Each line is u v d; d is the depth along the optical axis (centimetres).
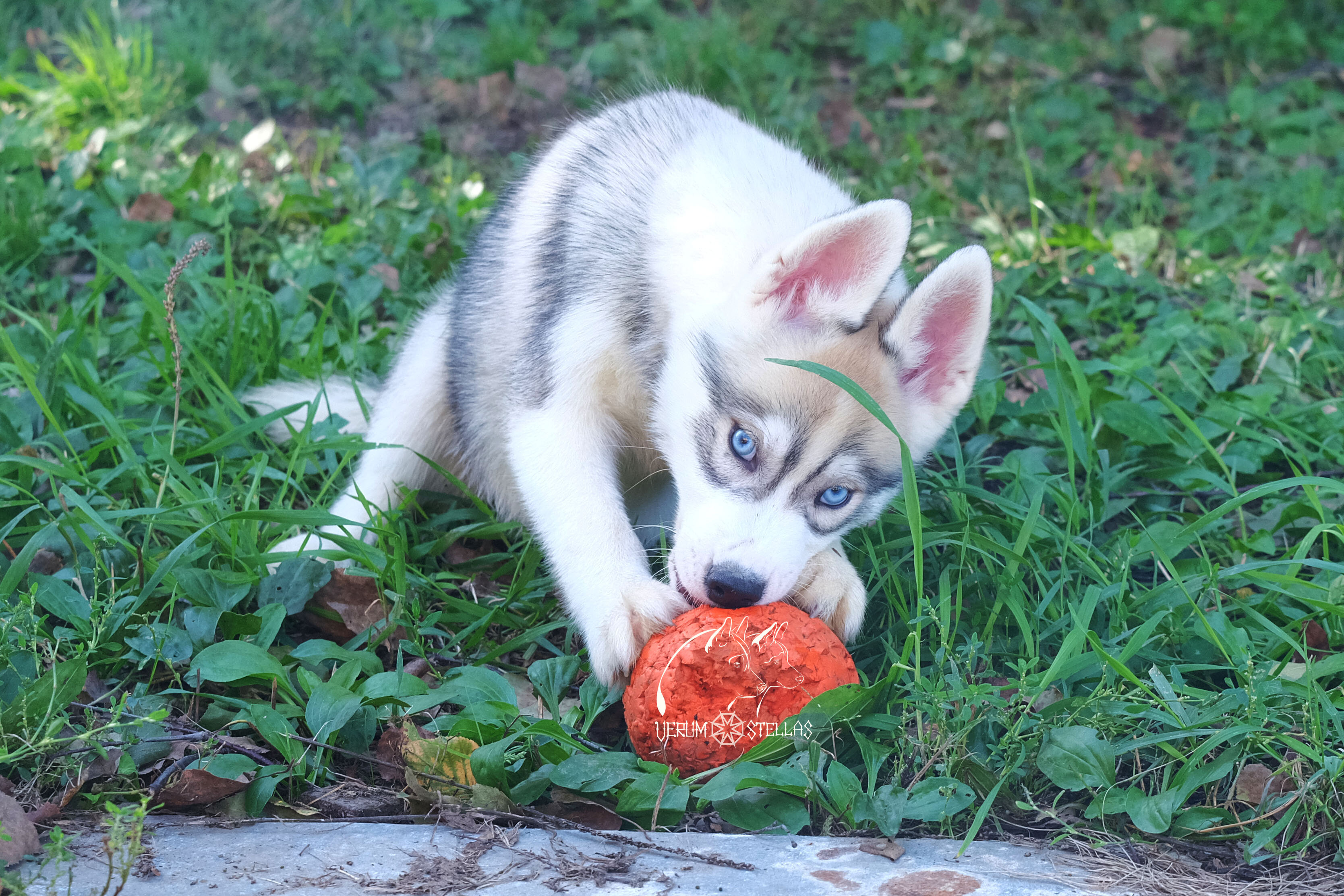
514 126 272
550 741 169
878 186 247
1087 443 190
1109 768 167
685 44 302
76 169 219
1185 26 357
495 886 160
